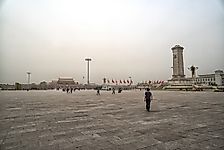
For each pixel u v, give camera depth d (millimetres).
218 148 6703
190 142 7418
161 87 109500
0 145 7277
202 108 18797
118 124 11055
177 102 25594
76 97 38031
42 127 10375
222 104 22672
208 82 122312
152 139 7883
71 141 7730
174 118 12992
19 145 7270
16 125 10945
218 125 10609
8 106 21203
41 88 137000
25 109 18438
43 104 23469
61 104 23406
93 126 10555
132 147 6914
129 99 31891
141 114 14953
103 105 22062
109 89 103188
